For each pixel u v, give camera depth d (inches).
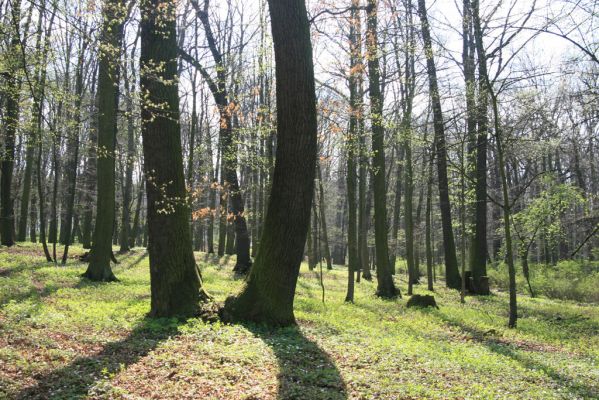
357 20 649.6
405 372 289.9
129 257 1066.7
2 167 1045.2
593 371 344.2
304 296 685.3
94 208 1284.4
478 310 668.7
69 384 234.4
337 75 677.9
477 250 959.0
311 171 388.8
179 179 403.5
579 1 456.4
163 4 360.8
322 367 289.9
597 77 576.7
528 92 772.6
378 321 501.4
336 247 2148.1
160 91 392.5
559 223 974.4
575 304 862.5
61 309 418.0
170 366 272.4
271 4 380.5
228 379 255.3
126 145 1445.6
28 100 660.1
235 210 914.7
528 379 310.8
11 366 248.5
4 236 1057.5
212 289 575.5
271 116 685.3
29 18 506.0
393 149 1227.2
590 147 1037.8
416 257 1295.5
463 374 301.7
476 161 900.0
